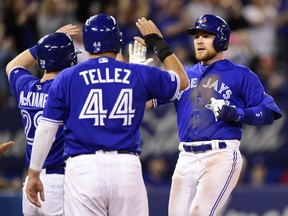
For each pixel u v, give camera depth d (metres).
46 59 19.94
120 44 18.42
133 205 17.83
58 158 19.88
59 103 17.95
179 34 41.53
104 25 18.20
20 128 36.41
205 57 21.48
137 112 18.03
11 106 36.62
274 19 44.19
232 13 42.34
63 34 20.20
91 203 17.67
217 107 20.19
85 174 17.69
